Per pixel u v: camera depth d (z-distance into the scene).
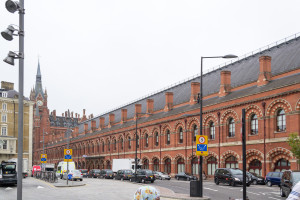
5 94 75.31
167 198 23.42
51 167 69.31
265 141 39.81
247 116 42.97
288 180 22.95
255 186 35.59
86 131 103.31
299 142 32.75
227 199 23.14
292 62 43.22
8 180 34.69
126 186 35.50
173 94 69.31
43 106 152.62
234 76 54.16
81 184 37.03
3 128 70.88
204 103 52.38
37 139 149.62
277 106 38.94
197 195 23.47
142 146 67.25
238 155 43.56
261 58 43.94
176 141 56.81
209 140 49.41
